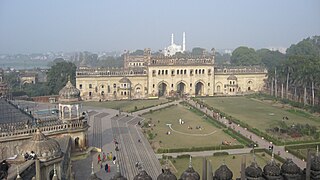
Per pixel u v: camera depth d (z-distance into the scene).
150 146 63.53
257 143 63.28
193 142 65.75
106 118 88.56
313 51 179.12
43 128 50.34
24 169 31.41
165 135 71.56
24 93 128.25
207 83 129.62
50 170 36.94
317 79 96.88
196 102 113.94
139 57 173.75
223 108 101.31
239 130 74.31
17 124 51.25
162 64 124.44
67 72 130.25
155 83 124.62
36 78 171.75
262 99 118.00
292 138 66.62
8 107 79.94
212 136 70.56
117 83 123.44
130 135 71.50
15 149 46.97
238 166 51.97
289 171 29.38
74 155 53.91
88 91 121.00
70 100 56.06
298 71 103.94
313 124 78.25
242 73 134.38
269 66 177.38
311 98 103.38
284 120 83.06
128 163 53.88
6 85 113.69
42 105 97.19
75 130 54.16
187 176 28.05
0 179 27.28
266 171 29.09
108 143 64.69
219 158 56.38
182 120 86.75
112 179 28.11
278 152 57.06
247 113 93.06
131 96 124.31
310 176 28.86
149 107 104.44
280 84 123.56
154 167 52.34
